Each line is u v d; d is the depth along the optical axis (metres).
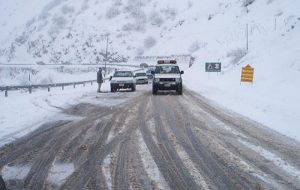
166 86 27.91
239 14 101.25
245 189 7.35
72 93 30.62
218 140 11.77
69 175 8.23
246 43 61.03
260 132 13.15
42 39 164.25
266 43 50.22
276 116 16.78
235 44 67.75
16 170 8.70
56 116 17.09
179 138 11.97
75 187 7.45
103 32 160.12
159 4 171.25
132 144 11.11
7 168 8.88
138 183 7.64
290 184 7.70
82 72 111.94
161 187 7.40
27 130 13.74
